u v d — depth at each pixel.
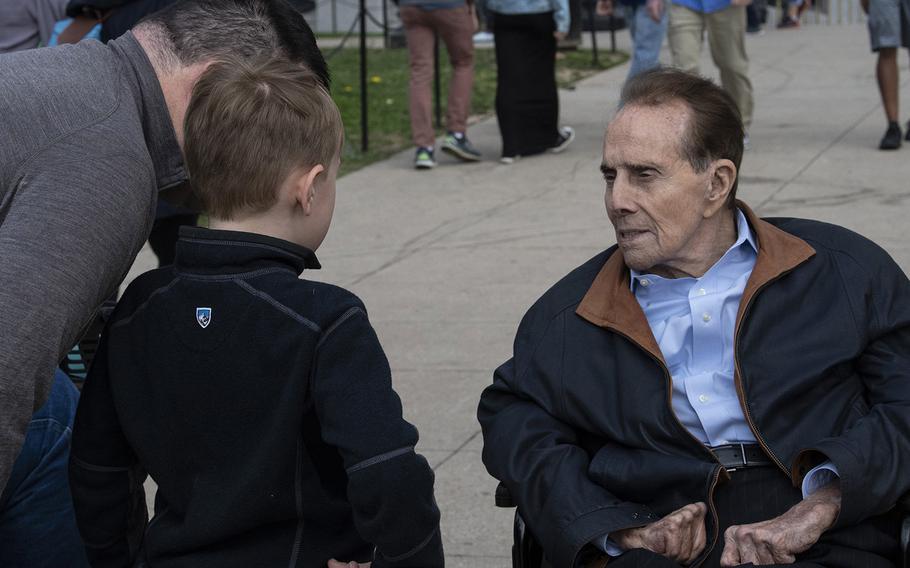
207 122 2.18
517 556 2.57
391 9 19.62
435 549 2.20
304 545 2.21
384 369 2.14
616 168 2.61
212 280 2.16
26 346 1.96
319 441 2.18
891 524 2.55
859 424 2.51
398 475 2.08
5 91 2.14
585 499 2.48
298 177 2.20
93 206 2.07
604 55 15.48
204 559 2.18
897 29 8.68
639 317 2.63
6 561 2.68
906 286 2.68
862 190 7.80
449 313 6.01
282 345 2.11
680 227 2.60
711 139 2.57
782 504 2.54
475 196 8.41
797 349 2.58
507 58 9.33
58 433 2.68
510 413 2.69
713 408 2.60
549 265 6.67
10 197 2.10
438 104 11.22
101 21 4.07
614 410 2.61
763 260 2.61
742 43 9.13
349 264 6.93
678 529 2.43
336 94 12.88
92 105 2.20
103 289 2.11
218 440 2.16
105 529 2.38
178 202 2.61
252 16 2.45
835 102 11.24
